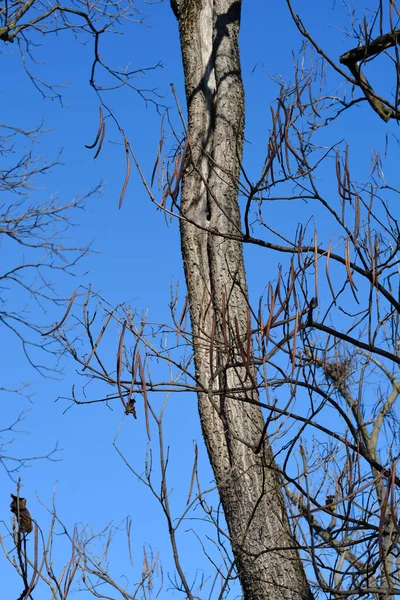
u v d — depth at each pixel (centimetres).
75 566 368
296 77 498
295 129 482
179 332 435
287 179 462
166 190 454
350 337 437
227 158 654
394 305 451
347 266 407
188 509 409
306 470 426
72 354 427
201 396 593
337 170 430
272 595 539
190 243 637
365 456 433
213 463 583
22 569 340
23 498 345
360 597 445
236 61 696
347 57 543
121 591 460
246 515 562
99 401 431
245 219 462
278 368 431
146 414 380
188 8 708
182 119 460
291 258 398
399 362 437
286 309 403
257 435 577
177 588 469
